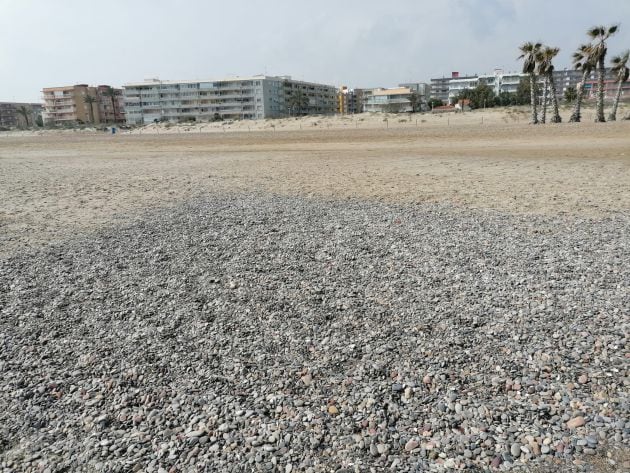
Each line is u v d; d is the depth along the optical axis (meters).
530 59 46.88
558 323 5.12
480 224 9.52
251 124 79.56
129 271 7.22
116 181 17.89
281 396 4.09
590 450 3.37
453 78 175.12
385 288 6.29
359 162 22.16
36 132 101.19
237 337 5.12
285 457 3.42
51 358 4.81
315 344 4.93
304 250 8.01
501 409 3.83
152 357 4.76
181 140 45.97
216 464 3.37
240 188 15.00
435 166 19.73
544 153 23.30
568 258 7.18
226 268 7.21
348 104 170.25
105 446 3.57
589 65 45.50
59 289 6.56
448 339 4.91
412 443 3.50
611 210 10.45
